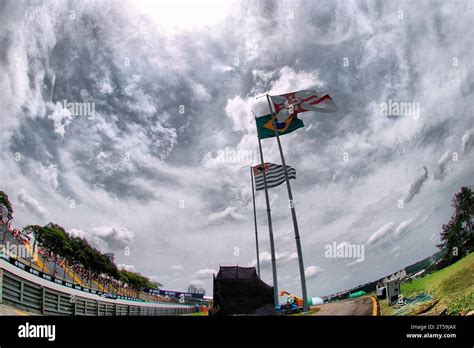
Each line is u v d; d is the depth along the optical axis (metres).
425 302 15.09
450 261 19.14
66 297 17.11
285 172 19.44
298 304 19.56
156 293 27.36
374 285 21.92
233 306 16.25
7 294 13.68
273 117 21.08
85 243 25.17
